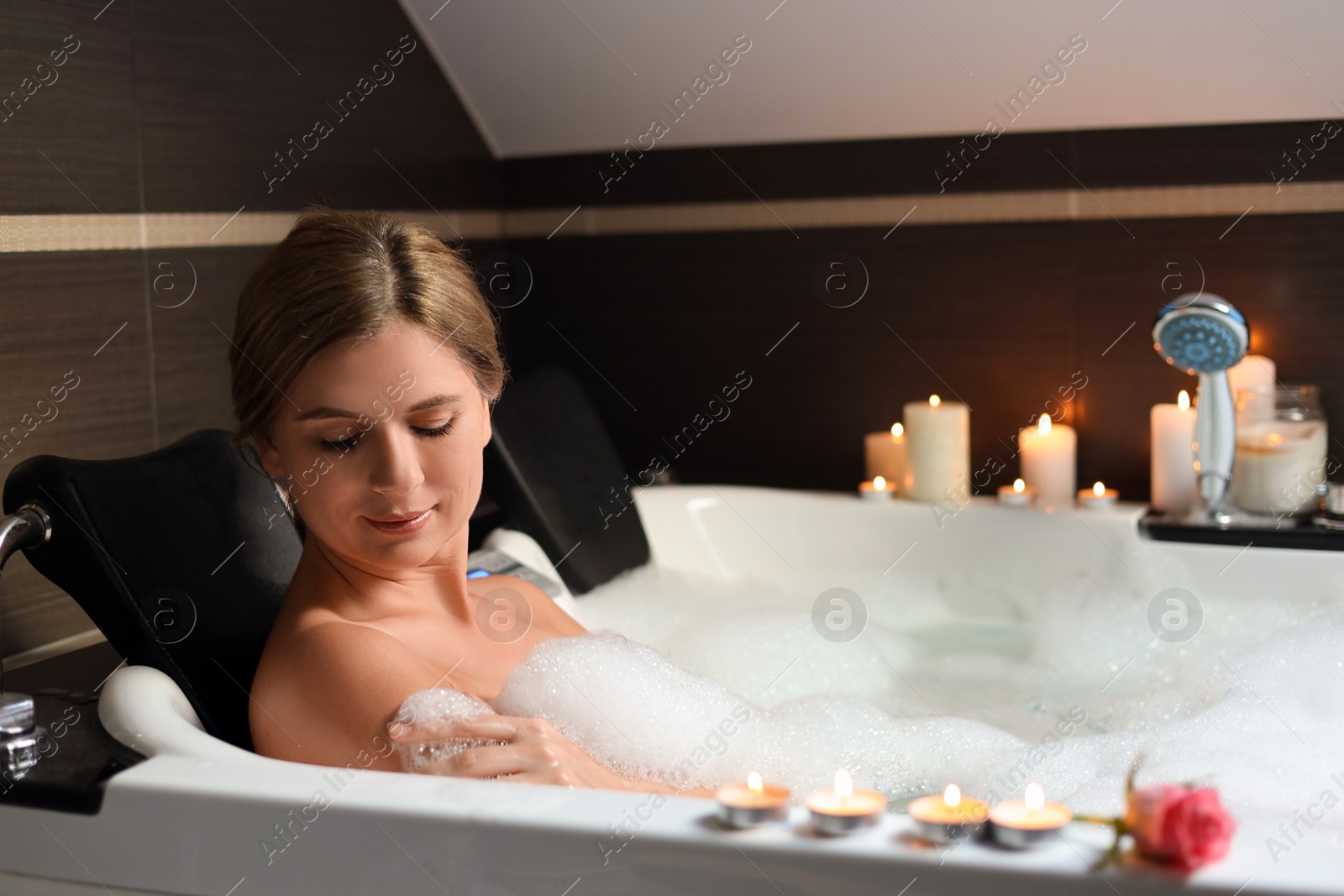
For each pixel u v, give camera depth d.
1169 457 1.88
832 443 2.28
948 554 1.94
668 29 1.97
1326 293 1.93
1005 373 2.14
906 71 1.97
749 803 0.77
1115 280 2.04
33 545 1.04
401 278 0.91
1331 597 1.68
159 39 1.52
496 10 2.01
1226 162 1.95
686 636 1.65
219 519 1.15
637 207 2.34
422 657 0.96
